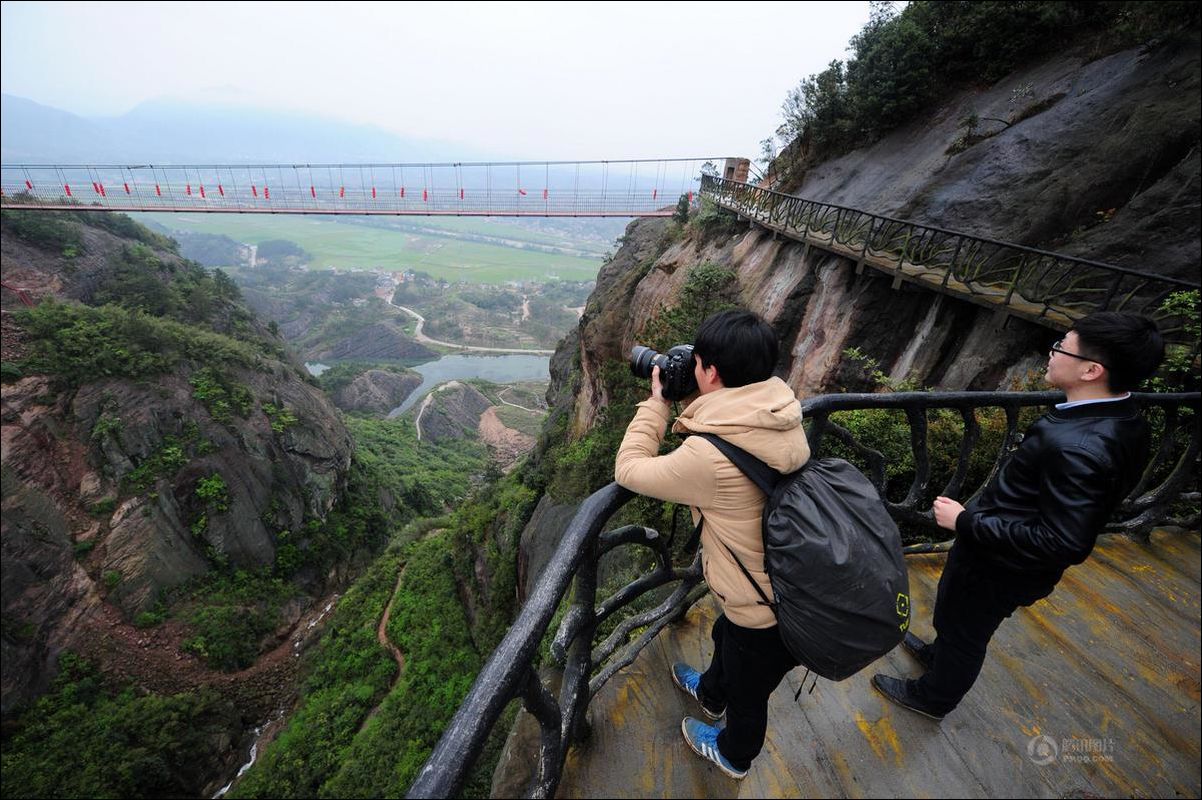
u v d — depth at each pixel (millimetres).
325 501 44312
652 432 1511
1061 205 9234
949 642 1901
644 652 2162
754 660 1434
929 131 13789
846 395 2131
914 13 15180
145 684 27344
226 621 31219
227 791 22297
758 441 1251
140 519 32906
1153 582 3215
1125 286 7652
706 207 20344
